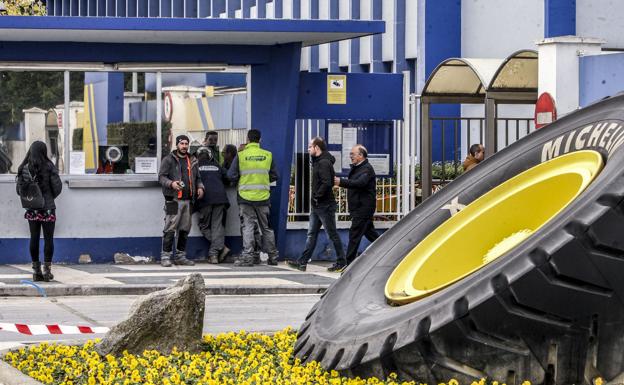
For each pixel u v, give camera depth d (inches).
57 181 813.2
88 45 936.9
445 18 1376.7
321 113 981.8
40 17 863.1
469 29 1362.0
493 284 318.7
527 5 1251.2
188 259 965.2
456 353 323.9
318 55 1731.1
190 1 2052.2
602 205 315.6
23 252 936.9
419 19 1409.9
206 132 962.7
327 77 981.8
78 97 941.2
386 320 349.7
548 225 327.6
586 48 879.1
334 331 377.4
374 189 900.0
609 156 370.0
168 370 391.9
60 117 939.3
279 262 969.5
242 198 934.4
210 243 966.4
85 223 943.0
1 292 768.9
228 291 789.9
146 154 953.5
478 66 927.0
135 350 423.2
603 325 315.3
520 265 317.1
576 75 876.6
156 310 424.8
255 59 960.9
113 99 946.7
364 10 1572.3
